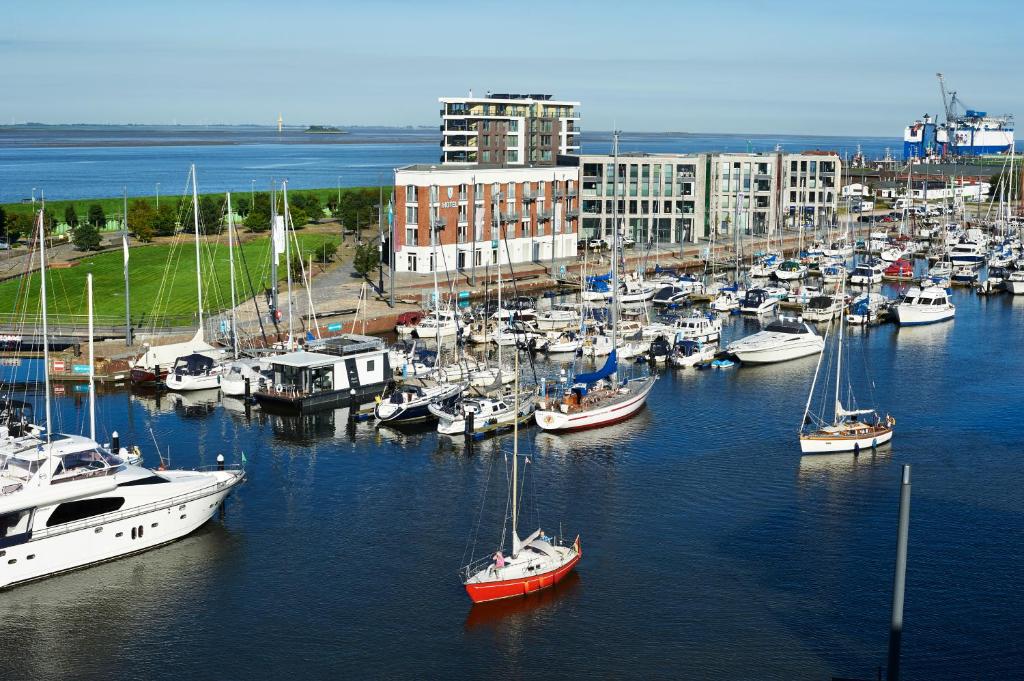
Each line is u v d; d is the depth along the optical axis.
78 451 67.31
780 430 97.19
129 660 57.22
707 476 84.44
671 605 62.91
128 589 64.81
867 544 71.25
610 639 59.22
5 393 106.88
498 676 55.78
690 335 134.12
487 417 95.06
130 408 103.81
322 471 85.69
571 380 111.75
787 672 56.00
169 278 170.62
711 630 60.12
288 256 130.38
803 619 61.34
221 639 59.31
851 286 185.62
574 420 96.38
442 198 182.12
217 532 73.25
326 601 63.50
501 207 194.38
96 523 67.00
